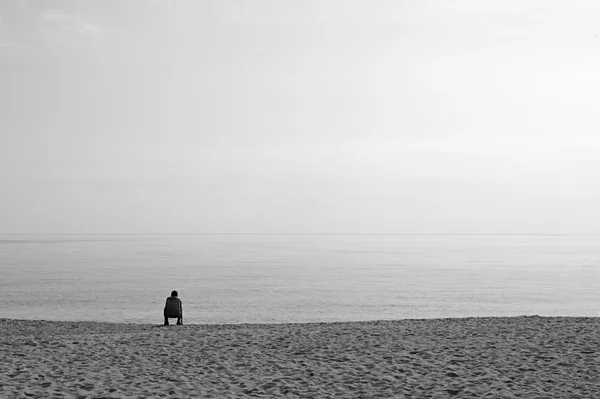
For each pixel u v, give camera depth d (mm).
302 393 10844
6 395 10336
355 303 50438
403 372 12500
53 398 10203
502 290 64188
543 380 11672
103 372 12352
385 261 134000
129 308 46312
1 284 68375
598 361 13117
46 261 128000
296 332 18469
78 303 49469
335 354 14344
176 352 14734
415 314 43875
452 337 16703
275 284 70812
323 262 128750
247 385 11430
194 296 56062
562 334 16781
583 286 69688
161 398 10352
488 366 12875
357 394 10820
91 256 155625
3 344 15984
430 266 114125
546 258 152875
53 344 15953
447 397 10594
